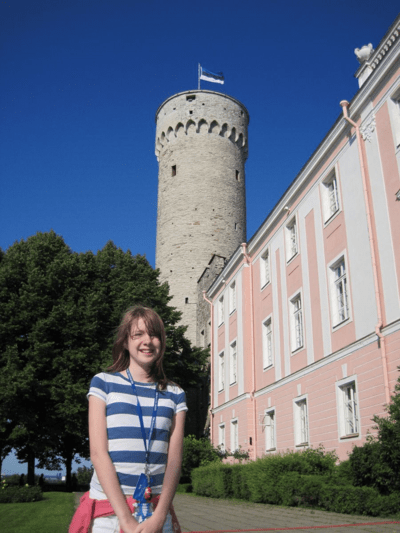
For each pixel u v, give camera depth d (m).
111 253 30.45
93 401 2.62
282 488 11.92
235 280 25.64
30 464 26.38
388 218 13.18
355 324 14.19
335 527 8.27
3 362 23.52
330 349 15.52
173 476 2.58
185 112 45.56
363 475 10.31
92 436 2.54
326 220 16.64
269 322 21.22
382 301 13.07
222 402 26.17
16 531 8.98
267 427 19.94
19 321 24.06
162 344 2.87
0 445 25.16
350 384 14.31
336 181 16.34
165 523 2.55
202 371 31.05
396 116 13.39
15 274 25.31
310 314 17.08
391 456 9.35
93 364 23.69
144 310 2.95
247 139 48.41
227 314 26.67
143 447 2.54
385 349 12.66
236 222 43.97
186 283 40.72
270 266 21.19
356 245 14.55
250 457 20.81
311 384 16.42
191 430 34.53
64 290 25.67
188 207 43.09
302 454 13.24
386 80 13.73
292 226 19.88
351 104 15.22
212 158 44.62
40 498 15.36
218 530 8.46
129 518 2.35
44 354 23.38
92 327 24.30
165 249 42.88
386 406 10.59
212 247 41.91
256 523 9.28
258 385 21.41
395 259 12.71
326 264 16.33
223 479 15.33
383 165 13.64
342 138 15.95
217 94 46.31
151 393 2.71
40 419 24.28
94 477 2.63
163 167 46.16
